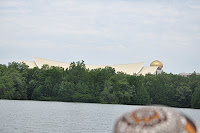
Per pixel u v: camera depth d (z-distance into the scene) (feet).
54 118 194.29
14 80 430.61
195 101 444.14
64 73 472.44
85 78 460.55
